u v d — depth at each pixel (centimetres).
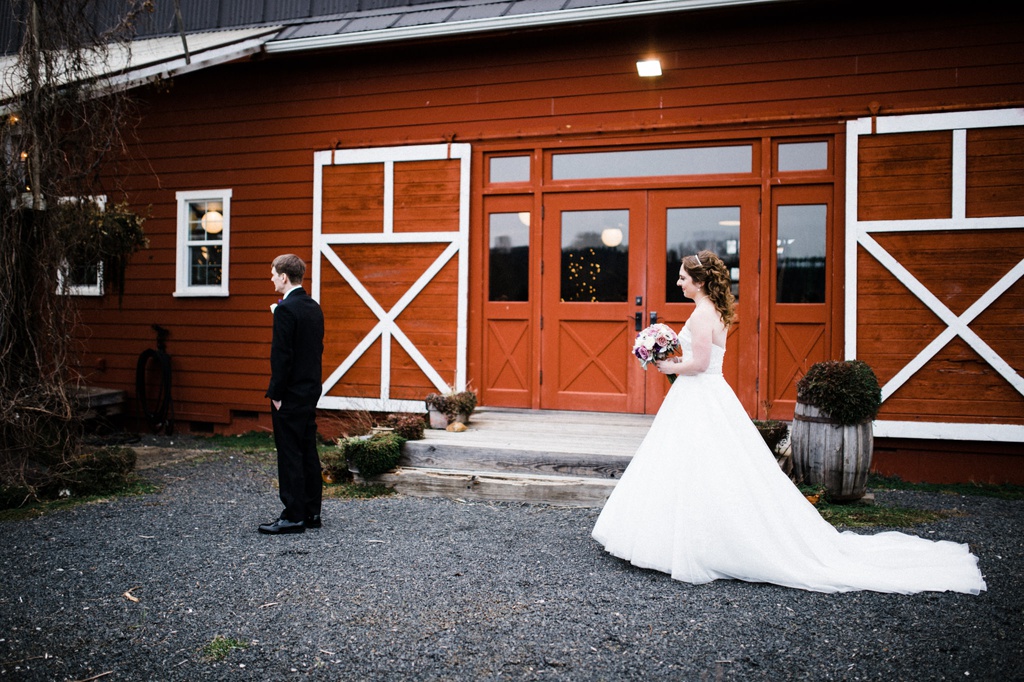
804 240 684
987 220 625
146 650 319
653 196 723
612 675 291
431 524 497
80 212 617
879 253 651
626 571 404
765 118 684
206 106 870
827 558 391
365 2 888
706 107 705
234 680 292
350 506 545
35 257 596
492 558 427
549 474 566
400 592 377
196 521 509
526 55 755
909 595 366
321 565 417
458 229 773
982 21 632
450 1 830
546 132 746
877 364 653
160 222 891
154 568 414
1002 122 623
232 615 352
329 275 815
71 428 611
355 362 805
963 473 643
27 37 587
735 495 386
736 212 700
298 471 477
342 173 813
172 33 1017
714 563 385
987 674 288
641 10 676
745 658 303
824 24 671
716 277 408
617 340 734
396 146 794
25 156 588
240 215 859
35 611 359
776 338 689
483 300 773
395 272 794
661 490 401
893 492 596
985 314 629
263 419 862
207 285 893
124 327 909
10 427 578
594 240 741
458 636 327
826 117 669
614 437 620
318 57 820
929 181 643
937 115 638
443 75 781
